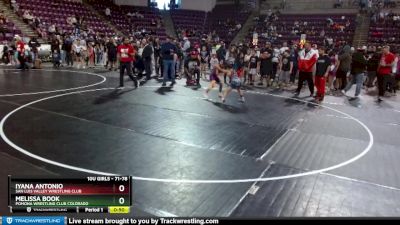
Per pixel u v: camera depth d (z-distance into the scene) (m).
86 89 11.05
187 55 15.62
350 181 4.93
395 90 14.10
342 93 13.13
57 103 8.82
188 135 6.70
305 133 7.30
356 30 26.41
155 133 6.71
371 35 25.28
